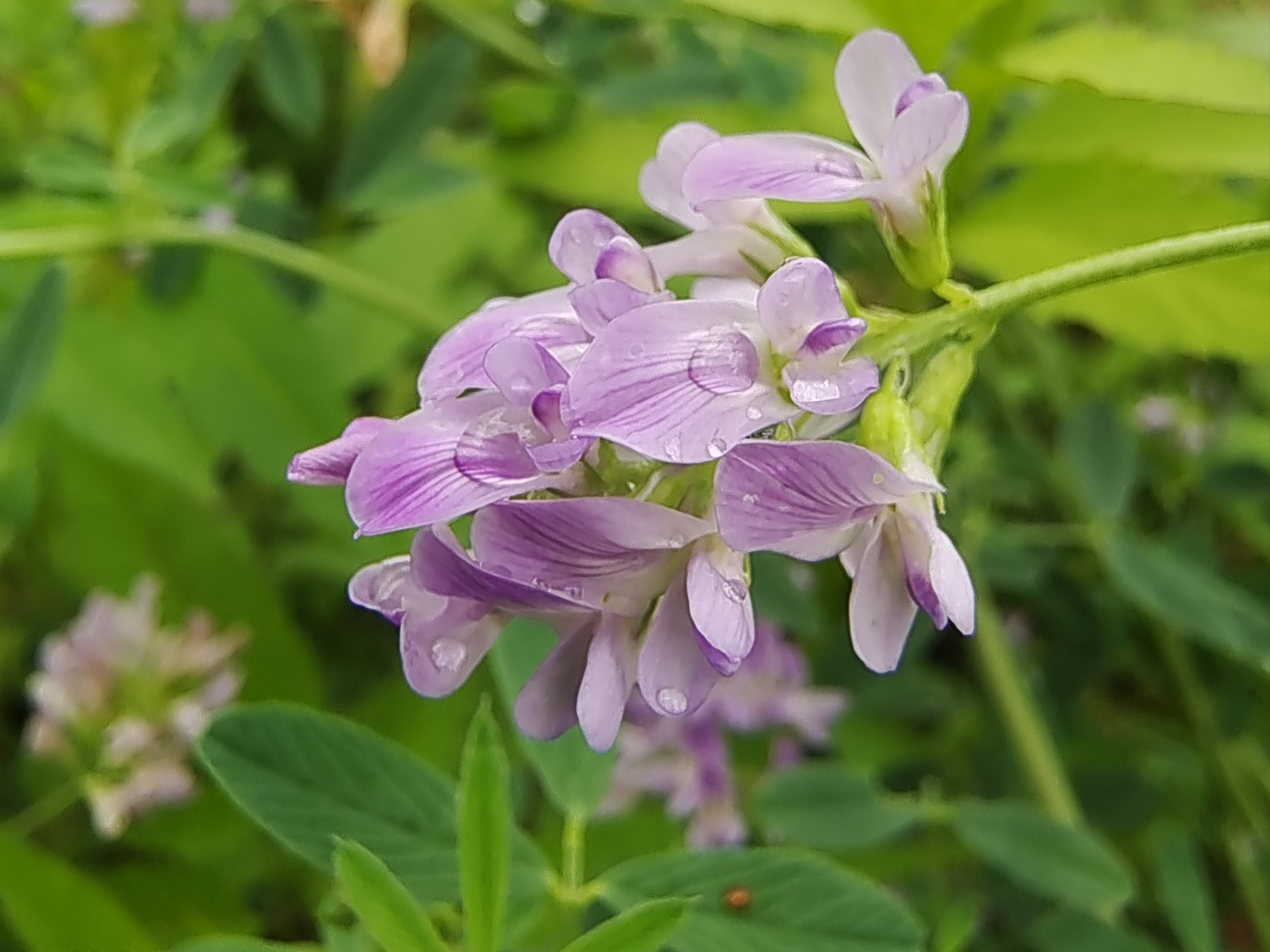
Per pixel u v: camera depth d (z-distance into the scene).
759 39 0.09
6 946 0.07
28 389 0.08
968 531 0.09
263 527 0.11
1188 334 0.07
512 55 0.10
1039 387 0.10
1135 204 0.07
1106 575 0.10
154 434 0.10
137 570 0.10
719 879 0.05
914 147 0.05
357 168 0.10
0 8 0.10
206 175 0.10
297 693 0.10
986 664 0.09
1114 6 0.11
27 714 0.11
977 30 0.08
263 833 0.09
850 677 0.09
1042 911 0.08
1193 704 0.09
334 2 0.10
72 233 0.09
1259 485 0.10
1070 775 0.09
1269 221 0.07
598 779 0.06
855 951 0.05
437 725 0.09
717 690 0.08
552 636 0.06
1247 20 0.10
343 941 0.05
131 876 0.09
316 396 0.10
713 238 0.05
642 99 0.09
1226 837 0.09
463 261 0.11
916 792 0.09
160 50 0.10
